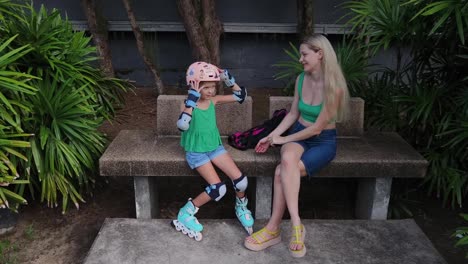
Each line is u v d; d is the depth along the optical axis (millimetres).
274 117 3135
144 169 2951
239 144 3098
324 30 5824
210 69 2627
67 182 3062
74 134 3057
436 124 3250
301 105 2812
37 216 3391
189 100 2584
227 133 3389
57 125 3045
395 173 2979
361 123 3379
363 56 3934
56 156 3006
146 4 5871
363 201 3291
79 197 3160
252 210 3379
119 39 6160
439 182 3230
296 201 2598
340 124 3383
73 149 3076
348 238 2820
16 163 2926
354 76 3740
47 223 3322
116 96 3895
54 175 2994
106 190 3768
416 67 3588
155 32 5980
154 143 3236
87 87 3395
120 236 2809
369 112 3773
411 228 2936
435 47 3395
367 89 3867
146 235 2822
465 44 3254
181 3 5211
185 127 2576
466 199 3670
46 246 3074
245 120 3363
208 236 2822
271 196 3090
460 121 3078
